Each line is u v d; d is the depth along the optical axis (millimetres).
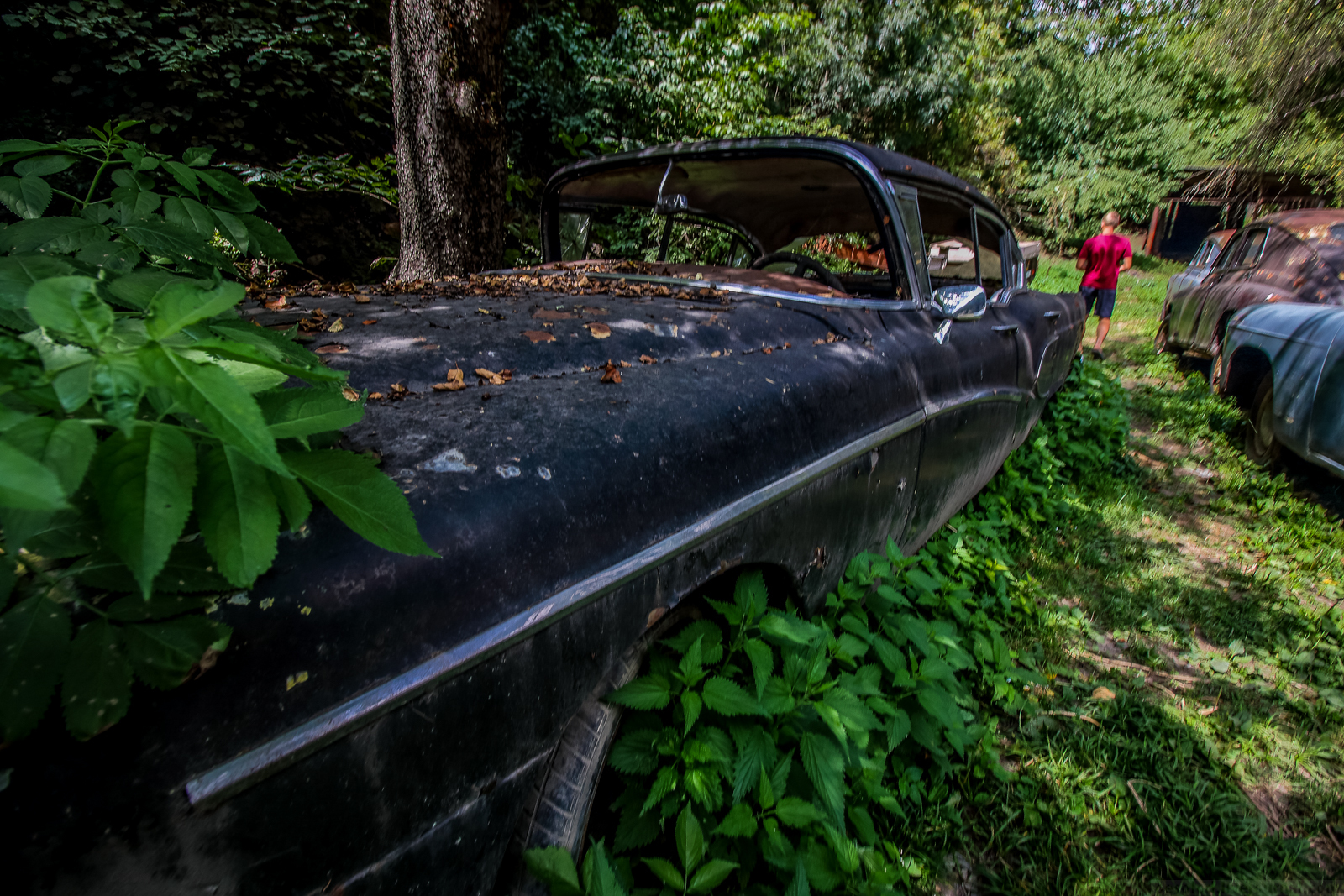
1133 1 21422
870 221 3115
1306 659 2691
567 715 1008
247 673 680
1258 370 4754
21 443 481
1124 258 7824
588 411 1203
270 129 6453
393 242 6973
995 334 2725
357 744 742
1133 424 5652
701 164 2604
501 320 1679
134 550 512
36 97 5676
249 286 2043
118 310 904
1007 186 20422
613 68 7586
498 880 990
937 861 1754
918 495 2115
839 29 13305
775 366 1653
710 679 1242
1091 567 3330
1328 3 9719
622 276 2500
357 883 751
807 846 1381
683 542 1164
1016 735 2201
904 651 1938
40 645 578
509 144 7406
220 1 6387
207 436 586
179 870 624
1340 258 5055
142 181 1242
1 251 1013
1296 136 10945
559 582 967
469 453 1002
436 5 4031
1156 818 1951
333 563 775
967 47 15469
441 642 822
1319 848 1931
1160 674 2592
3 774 562
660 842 1375
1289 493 4258
